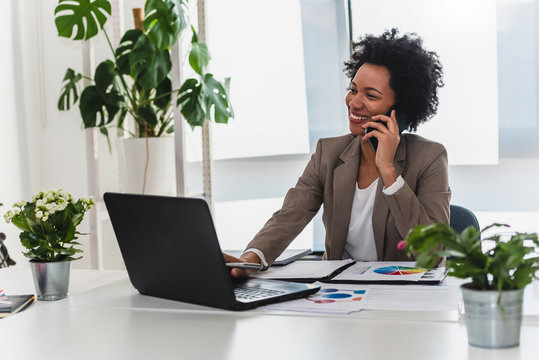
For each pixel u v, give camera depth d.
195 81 3.17
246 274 1.60
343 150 2.05
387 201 1.85
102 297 1.52
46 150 3.83
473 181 3.51
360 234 2.00
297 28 3.72
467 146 3.50
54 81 3.81
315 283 1.57
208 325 1.23
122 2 3.60
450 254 1.00
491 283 1.06
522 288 1.03
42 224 1.54
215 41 3.83
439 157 1.93
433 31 3.48
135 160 3.25
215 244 1.27
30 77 3.77
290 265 1.80
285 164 3.82
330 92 3.71
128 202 1.44
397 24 3.54
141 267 1.49
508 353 1.00
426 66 1.94
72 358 1.06
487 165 3.48
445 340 1.08
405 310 1.28
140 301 1.46
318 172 2.07
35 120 3.81
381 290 1.46
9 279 1.86
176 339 1.14
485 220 3.52
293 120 3.78
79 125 3.79
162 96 3.28
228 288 1.31
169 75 3.33
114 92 3.26
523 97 3.40
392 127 1.86
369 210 1.97
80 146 3.80
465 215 2.12
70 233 1.57
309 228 3.72
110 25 3.74
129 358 1.05
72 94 3.79
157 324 1.25
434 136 3.53
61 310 1.40
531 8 3.34
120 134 3.68
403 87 1.93
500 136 3.45
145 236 1.44
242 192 3.88
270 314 1.29
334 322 1.22
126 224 1.48
